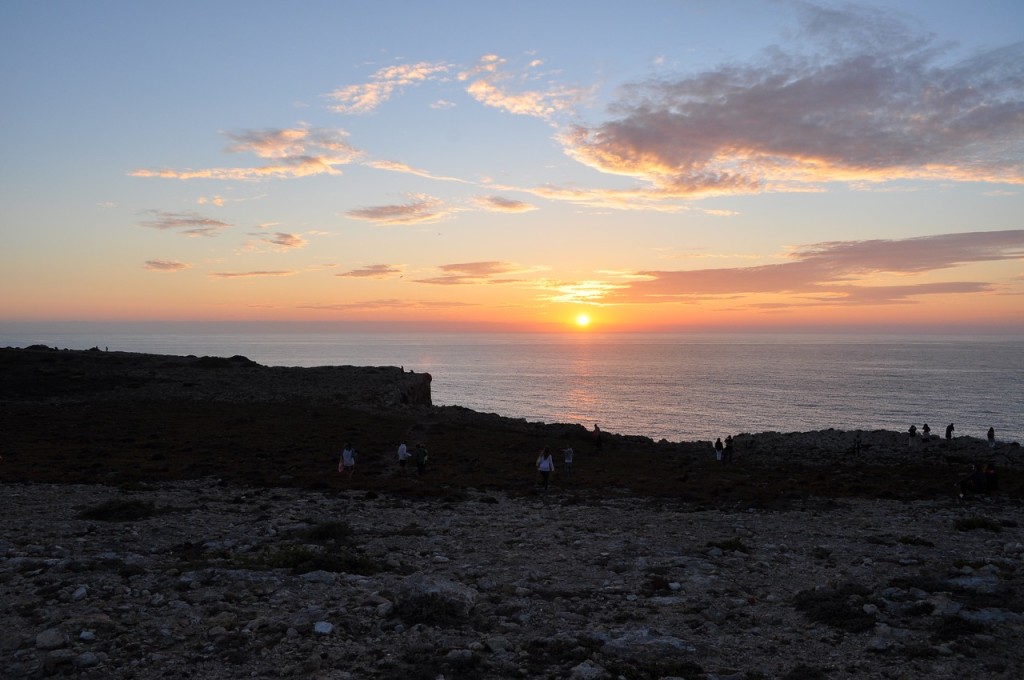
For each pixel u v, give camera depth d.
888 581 14.54
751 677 9.30
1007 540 20.16
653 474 39.34
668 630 11.50
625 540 20.12
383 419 61.34
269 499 26.92
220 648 9.95
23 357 79.00
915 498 30.77
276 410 62.31
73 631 10.42
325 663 9.48
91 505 24.20
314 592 13.06
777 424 163.38
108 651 9.72
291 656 9.73
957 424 159.50
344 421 58.25
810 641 10.96
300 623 11.01
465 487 32.34
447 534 20.78
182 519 21.98
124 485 29.02
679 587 14.14
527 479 35.59
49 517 21.72
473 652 10.04
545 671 9.47
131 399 64.06
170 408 60.75
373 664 9.51
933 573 15.23
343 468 34.41
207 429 50.81
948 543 19.64
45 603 11.86
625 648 10.45
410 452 44.03
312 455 41.75
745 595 13.76
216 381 75.44
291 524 21.72
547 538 20.22
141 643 10.05
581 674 9.15
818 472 43.22
